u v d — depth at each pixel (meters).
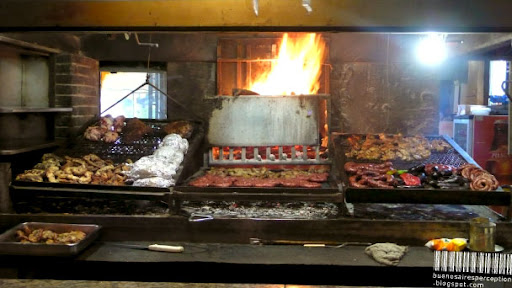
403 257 3.53
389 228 3.80
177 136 4.95
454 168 4.43
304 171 5.07
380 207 4.45
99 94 6.20
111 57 5.96
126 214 4.11
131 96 10.09
